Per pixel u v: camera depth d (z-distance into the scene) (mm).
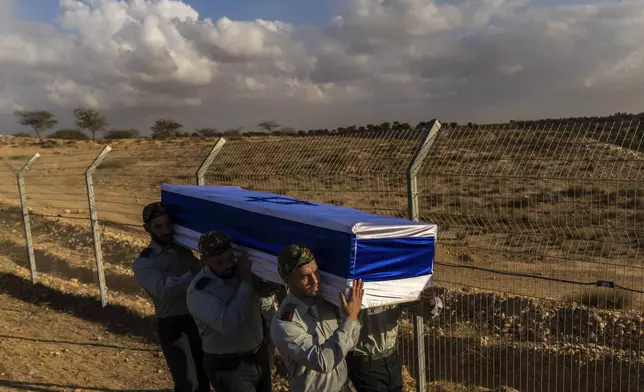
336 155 5453
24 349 7527
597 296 8367
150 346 7766
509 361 7113
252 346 4055
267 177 5855
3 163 38625
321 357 3117
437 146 4902
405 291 3482
